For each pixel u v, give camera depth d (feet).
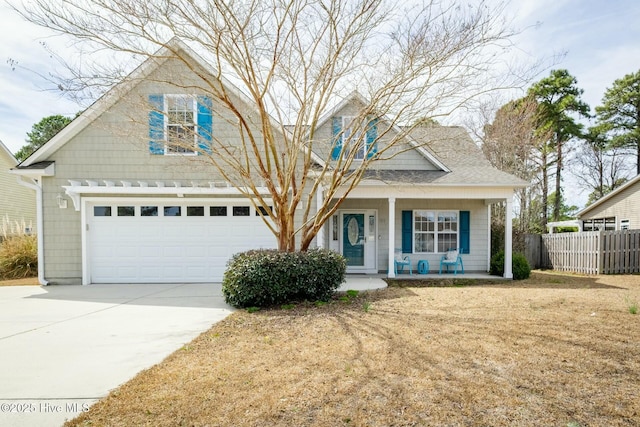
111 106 31.76
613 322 18.94
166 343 16.76
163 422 9.89
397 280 38.09
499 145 69.62
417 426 9.60
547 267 52.85
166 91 33.40
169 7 20.93
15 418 10.23
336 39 23.38
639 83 89.61
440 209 44.88
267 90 24.63
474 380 12.23
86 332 18.63
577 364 13.50
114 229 35.58
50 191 35.27
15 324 20.26
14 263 43.42
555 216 95.14
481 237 45.11
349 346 15.75
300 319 20.75
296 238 35.63
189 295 29.01
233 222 36.04
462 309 22.54
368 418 9.97
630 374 12.64
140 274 35.65
